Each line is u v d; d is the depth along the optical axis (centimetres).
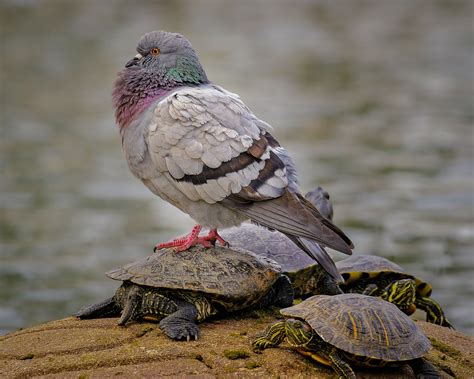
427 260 1583
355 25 6244
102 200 2098
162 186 900
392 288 880
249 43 5331
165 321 780
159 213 1975
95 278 1530
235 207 862
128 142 916
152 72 945
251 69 4378
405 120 3086
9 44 5134
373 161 2452
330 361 709
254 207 857
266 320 835
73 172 2378
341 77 4150
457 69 4322
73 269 1570
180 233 1806
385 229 1789
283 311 735
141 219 1919
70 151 2653
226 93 928
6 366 745
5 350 783
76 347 766
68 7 6744
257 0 7656
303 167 2372
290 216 837
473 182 2200
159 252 841
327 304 728
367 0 7725
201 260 816
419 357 711
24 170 2397
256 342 758
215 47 5156
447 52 4903
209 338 778
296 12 6969
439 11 6969
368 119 3103
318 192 1155
